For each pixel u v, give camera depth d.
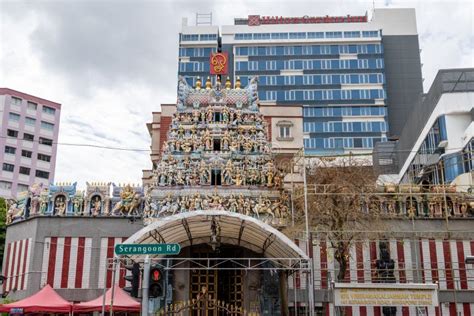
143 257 28.17
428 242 39.47
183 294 36.72
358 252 39.22
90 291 39.09
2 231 59.88
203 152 40.97
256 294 36.94
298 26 107.94
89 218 40.84
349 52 106.00
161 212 38.12
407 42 107.94
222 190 39.06
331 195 34.41
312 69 105.31
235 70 105.69
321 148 100.00
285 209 38.12
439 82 52.38
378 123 101.56
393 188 39.62
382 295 26.27
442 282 38.72
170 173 39.69
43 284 39.12
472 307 38.00
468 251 39.28
